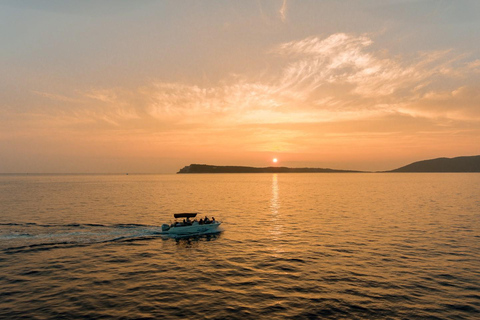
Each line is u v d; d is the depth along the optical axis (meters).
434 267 25.17
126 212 54.97
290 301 19.20
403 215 52.75
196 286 21.58
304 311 17.92
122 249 31.23
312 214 54.56
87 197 85.06
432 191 110.19
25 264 26.02
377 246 31.80
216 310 18.03
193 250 30.91
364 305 18.62
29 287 21.22
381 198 84.88
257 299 19.50
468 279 22.53
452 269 24.67
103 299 19.44
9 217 48.47
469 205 66.50
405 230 39.78
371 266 25.53
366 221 46.88
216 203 72.19
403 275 23.45
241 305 18.67
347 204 70.31
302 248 31.27
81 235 36.75
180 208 61.88
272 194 100.81
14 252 29.52
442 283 21.84
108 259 27.75
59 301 19.11
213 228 40.44
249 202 74.88
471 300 19.19
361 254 28.94
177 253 29.83
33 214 51.66
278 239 35.34
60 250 30.53
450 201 75.19
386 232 38.62
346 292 20.47
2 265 25.70
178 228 37.75
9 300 19.17
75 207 61.53
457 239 34.59
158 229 40.09
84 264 26.25
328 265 25.88
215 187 144.00
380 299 19.41
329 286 21.47
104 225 42.44
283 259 27.66
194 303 18.92
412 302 18.98
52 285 21.61
